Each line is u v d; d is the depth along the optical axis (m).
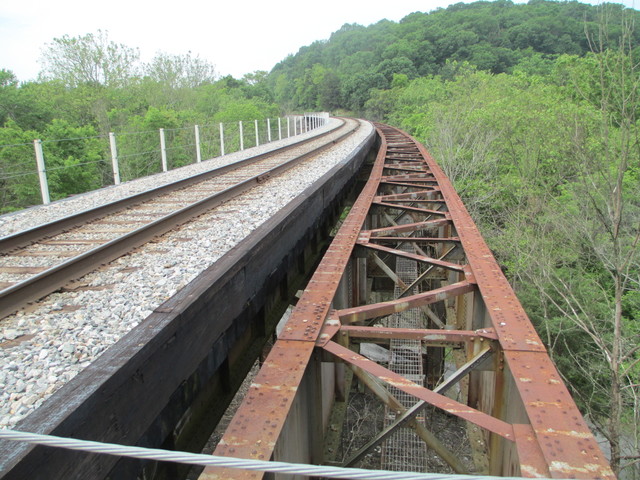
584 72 13.70
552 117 16.56
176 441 3.34
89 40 37.50
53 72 37.12
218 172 11.62
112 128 32.50
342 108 114.94
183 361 3.14
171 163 26.58
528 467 1.87
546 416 2.13
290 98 151.00
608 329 13.10
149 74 44.16
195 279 3.63
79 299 3.88
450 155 23.95
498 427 2.19
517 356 2.65
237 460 1.40
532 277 13.34
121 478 2.50
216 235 5.80
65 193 20.73
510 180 19.88
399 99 61.69
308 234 7.26
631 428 11.09
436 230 10.30
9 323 3.46
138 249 5.30
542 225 15.81
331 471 1.37
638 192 11.70
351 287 6.45
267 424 2.12
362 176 17.75
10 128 21.45
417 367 7.43
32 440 1.46
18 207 19.11
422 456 7.29
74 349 3.01
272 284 5.40
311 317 3.20
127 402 2.49
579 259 15.30
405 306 3.63
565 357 13.69
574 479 1.75
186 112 35.72
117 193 10.04
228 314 3.94
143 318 3.44
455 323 6.79
